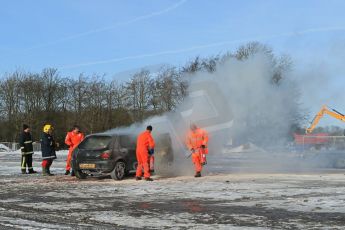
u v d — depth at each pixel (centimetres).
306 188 1309
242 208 980
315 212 926
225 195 1180
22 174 1862
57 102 6400
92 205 1036
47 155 1777
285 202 1055
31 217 889
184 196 1171
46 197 1173
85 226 798
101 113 5781
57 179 1636
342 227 777
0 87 6359
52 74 6456
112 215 905
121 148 1606
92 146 1606
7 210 973
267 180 1541
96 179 1625
